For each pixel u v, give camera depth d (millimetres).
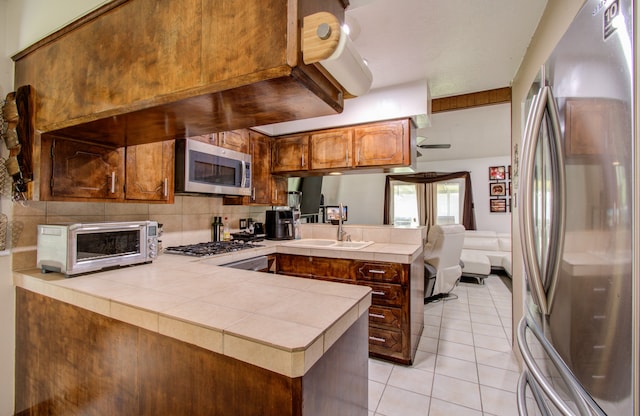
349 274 2535
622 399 643
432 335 2898
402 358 2342
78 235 1492
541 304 1032
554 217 986
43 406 1427
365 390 1234
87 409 1242
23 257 1649
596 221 750
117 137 1562
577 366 838
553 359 971
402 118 2752
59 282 1382
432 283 3613
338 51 812
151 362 1037
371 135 2877
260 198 3223
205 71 969
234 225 3256
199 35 982
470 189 6422
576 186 848
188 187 2232
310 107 1113
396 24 1810
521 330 1180
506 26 1821
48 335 1406
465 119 3805
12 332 1597
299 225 3463
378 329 2426
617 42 653
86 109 1259
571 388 854
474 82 2650
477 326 3117
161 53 1057
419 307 2789
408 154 2725
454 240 3826
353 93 1108
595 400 745
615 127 666
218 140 2627
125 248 1723
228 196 2854
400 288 2354
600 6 722
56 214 1789
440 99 3053
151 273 1584
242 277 1505
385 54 2168
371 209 7383
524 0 1598
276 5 862
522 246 1070
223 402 883
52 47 1393
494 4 1628
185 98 1025
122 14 1152
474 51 2115
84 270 1513
